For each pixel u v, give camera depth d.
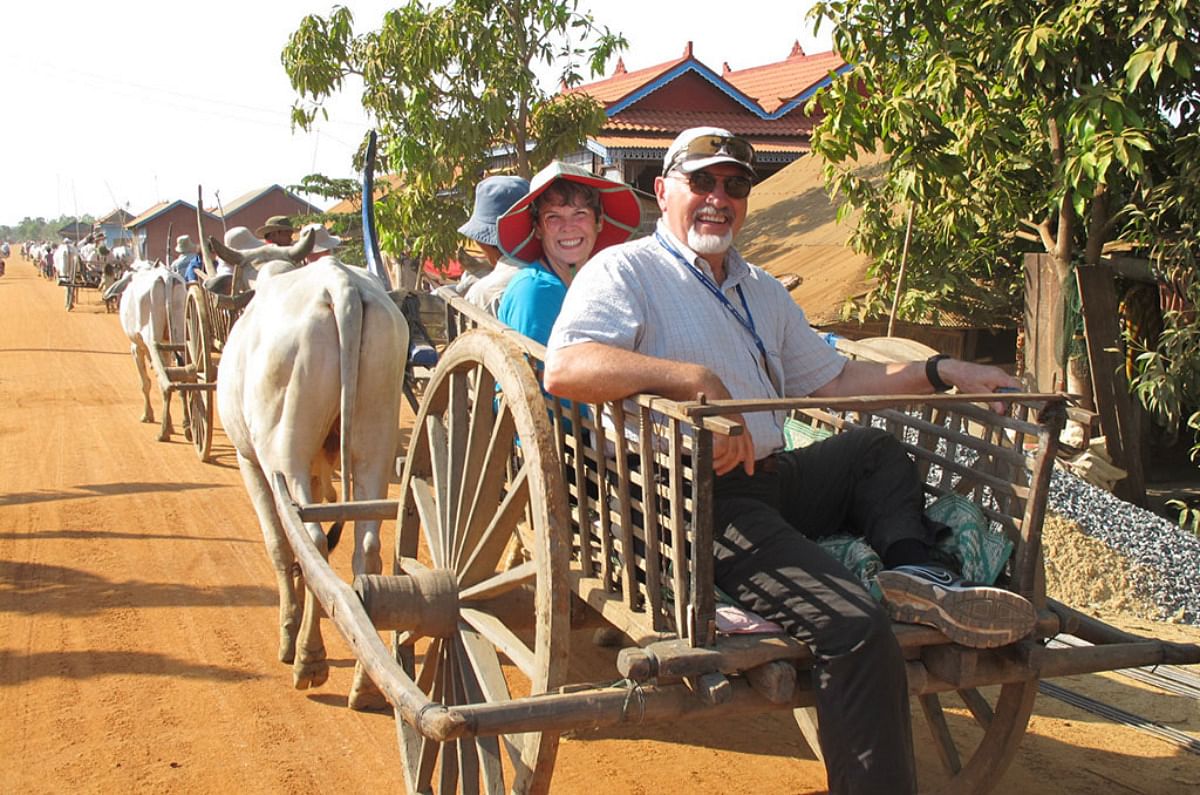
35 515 8.13
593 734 4.77
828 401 2.76
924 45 8.76
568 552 2.93
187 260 18.11
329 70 13.80
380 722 4.84
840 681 2.83
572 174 4.52
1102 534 6.88
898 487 3.45
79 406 13.72
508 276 5.79
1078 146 7.66
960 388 3.62
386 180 22.30
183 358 12.23
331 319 5.17
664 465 2.95
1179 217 8.33
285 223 11.58
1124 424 8.30
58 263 46.56
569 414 3.43
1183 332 7.95
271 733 4.70
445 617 3.59
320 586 3.54
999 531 3.62
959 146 8.30
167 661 5.44
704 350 3.45
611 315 3.30
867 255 10.21
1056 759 4.47
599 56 14.34
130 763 4.39
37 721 4.74
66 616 6.04
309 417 5.15
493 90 13.41
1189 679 5.27
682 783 4.32
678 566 2.85
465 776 3.45
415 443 4.18
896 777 2.79
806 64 24.62
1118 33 7.61
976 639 2.91
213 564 7.02
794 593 2.92
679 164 3.47
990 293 9.99
